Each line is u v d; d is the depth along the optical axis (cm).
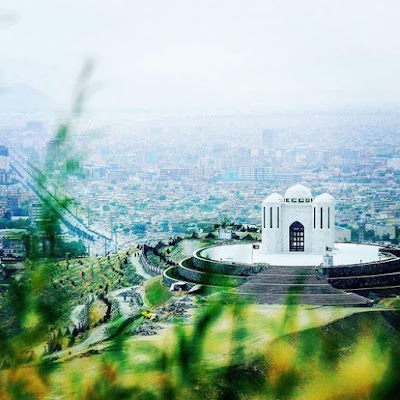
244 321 1903
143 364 1856
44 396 1795
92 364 1906
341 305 13900
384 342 1953
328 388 1836
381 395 1823
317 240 17862
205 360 1838
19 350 1834
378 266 16450
